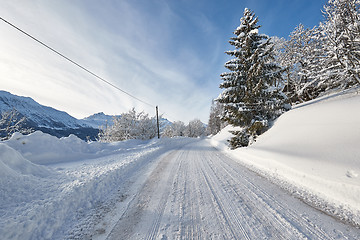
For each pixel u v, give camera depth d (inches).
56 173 194.9
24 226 90.8
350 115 211.6
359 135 169.9
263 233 95.3
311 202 128.5
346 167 138.9
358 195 112.0
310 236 90.6
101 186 170.2
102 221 113.5
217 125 2206.0
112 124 847.1
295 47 597.9
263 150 284.2
